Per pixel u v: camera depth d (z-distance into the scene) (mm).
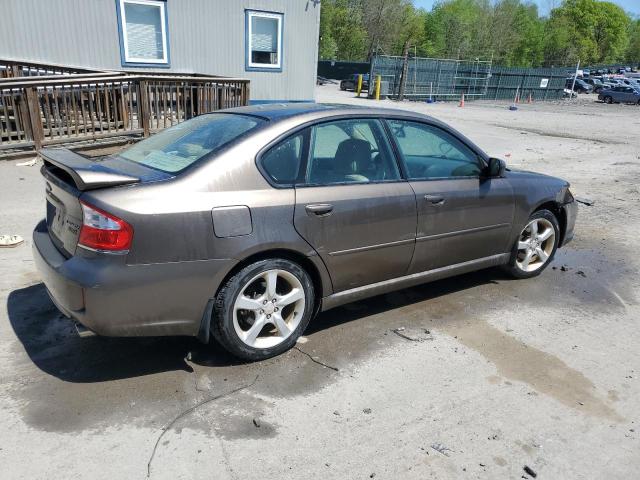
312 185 3395
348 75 58000
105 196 2830
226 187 3074
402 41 79438
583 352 3752
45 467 2463
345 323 4020
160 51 12648
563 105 38094
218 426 2795
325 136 3523
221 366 3352
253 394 3078
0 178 7785
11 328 3691
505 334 3969
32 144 9000
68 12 11398
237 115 3684
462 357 3602
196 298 3037
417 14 86188
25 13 10969
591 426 2938
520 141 16172
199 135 3516
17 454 2535
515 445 2758
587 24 104000
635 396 3240
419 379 3311
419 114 4121
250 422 2838
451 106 32250
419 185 3898
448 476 2521
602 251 6168
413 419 2922
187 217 2922
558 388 3291
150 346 3549
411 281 4066
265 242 3160
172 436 2703
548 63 90812
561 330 4078
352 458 2609
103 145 9766
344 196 3486
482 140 15844
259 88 14289
